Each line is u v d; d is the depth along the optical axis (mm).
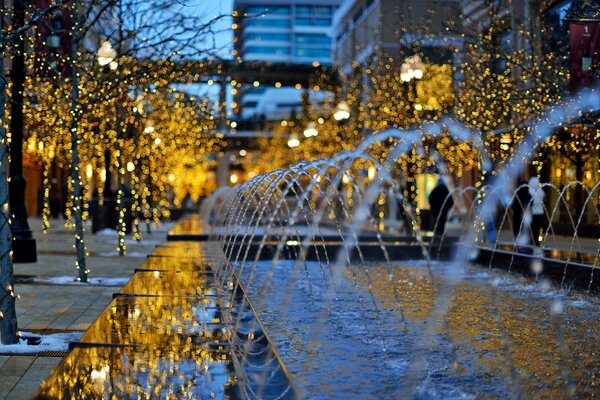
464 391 5695
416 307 10055
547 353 7156
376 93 37000
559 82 18797
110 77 14414
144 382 4594
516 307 10188
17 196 16500
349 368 6289
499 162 22938
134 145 24312
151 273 9742
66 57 13578
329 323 8586
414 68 27219
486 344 7559
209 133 40281
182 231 22906
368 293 11430
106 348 5332
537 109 19250
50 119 17406
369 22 55281
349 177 8672
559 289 12102
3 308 7871
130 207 29031
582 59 19531
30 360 7262
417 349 7184
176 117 28297
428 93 31969
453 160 26469
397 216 42562
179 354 5277
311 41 163500
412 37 37469
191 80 19531
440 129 26266
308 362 6496
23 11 13078
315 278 13453
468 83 24625
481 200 22062
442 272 14680
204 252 13930
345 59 63562
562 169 29516
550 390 5797
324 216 37750
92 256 18719
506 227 32156
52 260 17312
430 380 5996
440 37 34594
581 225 27859
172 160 39406
